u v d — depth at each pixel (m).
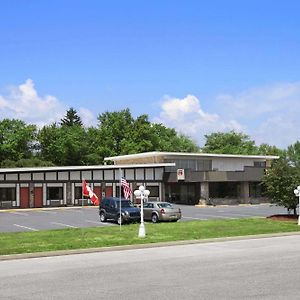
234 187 64.94
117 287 12.08
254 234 25.89
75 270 15.20
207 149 116.75
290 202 34.88
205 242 23.52
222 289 11.50
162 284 12.34
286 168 35.47
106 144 96.50
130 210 34.00
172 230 27.70
